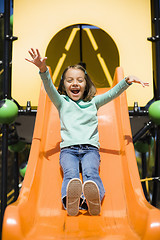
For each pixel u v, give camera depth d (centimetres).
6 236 187
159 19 380
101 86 475
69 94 291
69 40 485
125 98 327
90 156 257
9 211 197
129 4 408
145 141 576
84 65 436
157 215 193
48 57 475
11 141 528
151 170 615
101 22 405
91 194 218
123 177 271
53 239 191
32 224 220
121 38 402
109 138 310
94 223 219
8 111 339
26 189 238
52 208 244
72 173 242
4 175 335
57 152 294
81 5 408
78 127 273
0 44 701
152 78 396
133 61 398
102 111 339
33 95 394
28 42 403
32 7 409
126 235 198
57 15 407
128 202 244
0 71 445
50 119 329
